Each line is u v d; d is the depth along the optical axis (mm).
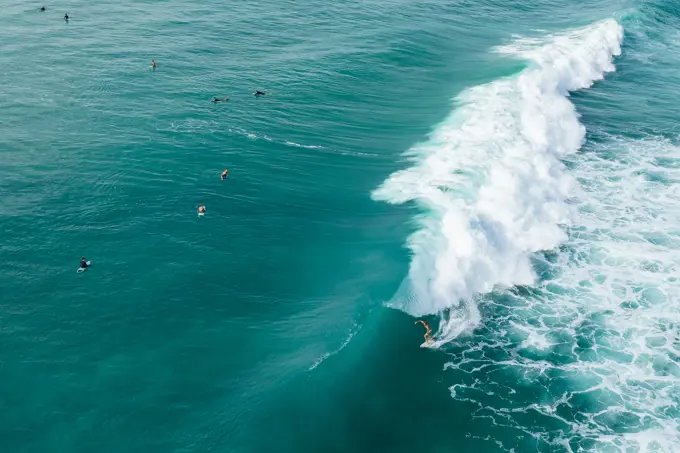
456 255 37031
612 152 52594
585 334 34438
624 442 28719
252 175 44250
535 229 41688
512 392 30547
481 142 48000
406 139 49844
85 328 31391
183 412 27531
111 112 50875
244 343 30922
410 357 31266
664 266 39781
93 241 37000
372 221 39875
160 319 32062
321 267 35938
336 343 31109
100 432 26562
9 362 29422
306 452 26562
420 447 27484
